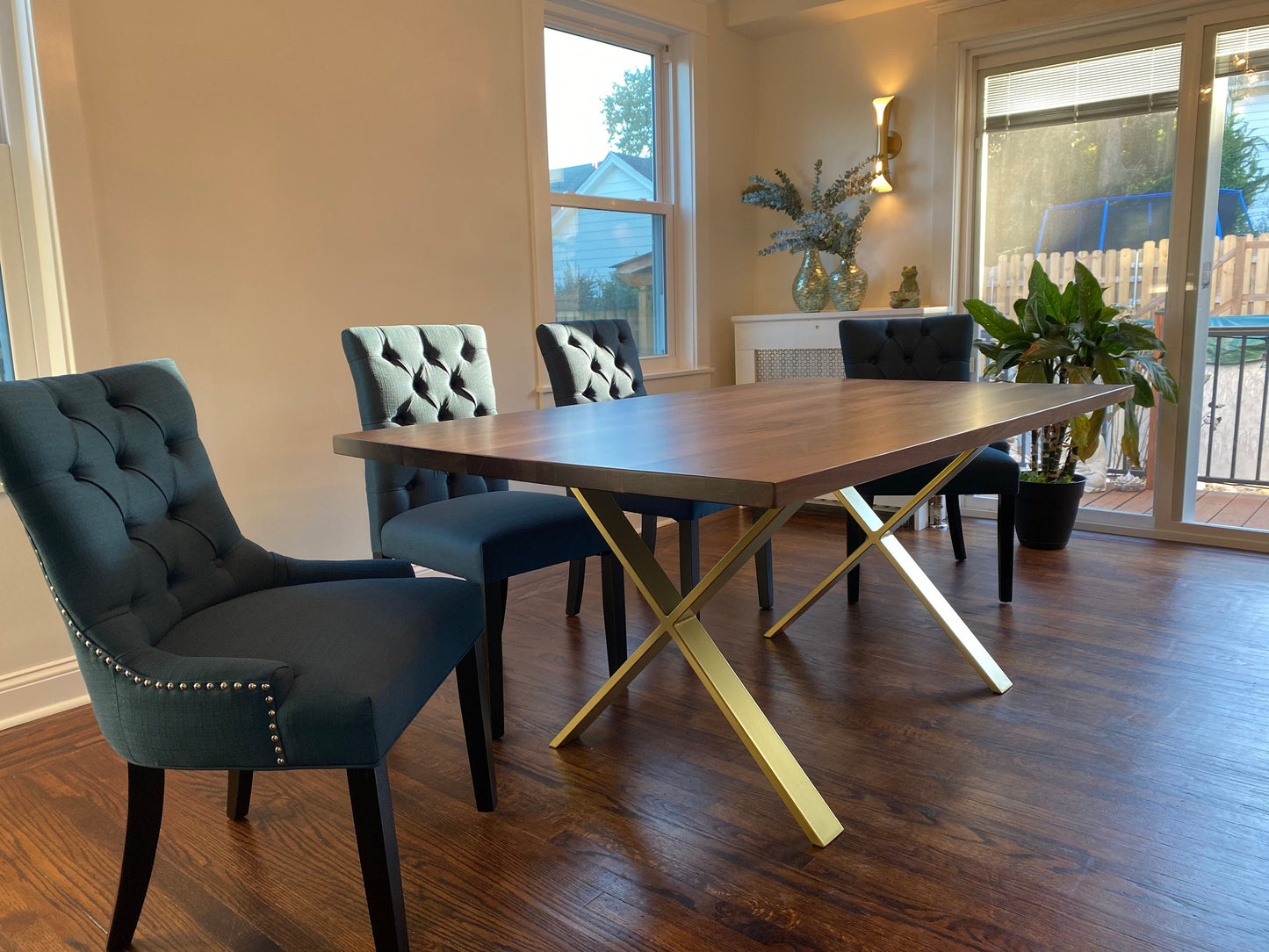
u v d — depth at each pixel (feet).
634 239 13.15
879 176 13.24
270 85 8.38
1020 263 12.78
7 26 6.89
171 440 5.00
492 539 6.34
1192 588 9.62
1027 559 10.91
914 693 7.16
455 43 10.00
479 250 10.47
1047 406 6.10
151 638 4.34
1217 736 6.31
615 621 7.38
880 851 5.08
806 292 13.60
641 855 5.12
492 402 8.29
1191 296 11.23
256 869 5.11
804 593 9.77
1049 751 6.16
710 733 6.63
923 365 10.24
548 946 4.38
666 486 3.79
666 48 13.24
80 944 4.52
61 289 7.11
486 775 5.55
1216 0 10.66
